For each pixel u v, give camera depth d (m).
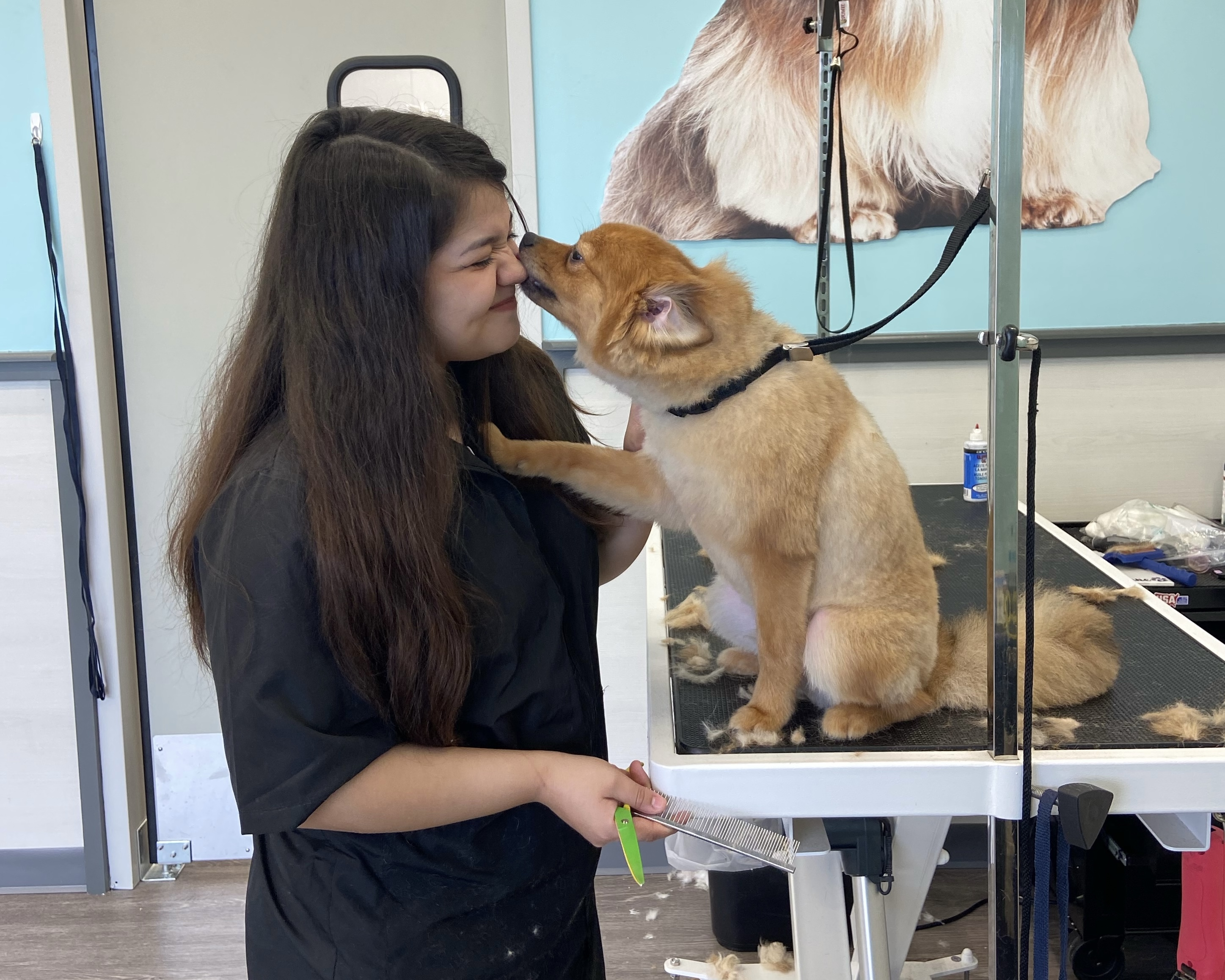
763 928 2.28
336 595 0.94
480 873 1.09
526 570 1.13
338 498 0.95
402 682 0.99
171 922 2.50
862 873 1.14
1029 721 0.98
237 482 0.99
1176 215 2.34
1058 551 1.95
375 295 0.98
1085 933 1.97
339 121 1.05
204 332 2.53
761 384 1.19
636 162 2.37
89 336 2.41
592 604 1.32
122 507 2.59
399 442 0.97
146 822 2.74
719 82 2.31
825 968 1.28
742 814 1.02
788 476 1.16
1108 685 1.24
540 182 2.39
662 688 1.29
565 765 1.00
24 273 2.39
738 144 2.34
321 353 0.98
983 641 1.29
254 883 1.16
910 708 1.18
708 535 1.24
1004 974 1.03
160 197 2.45
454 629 0.99
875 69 2.28
